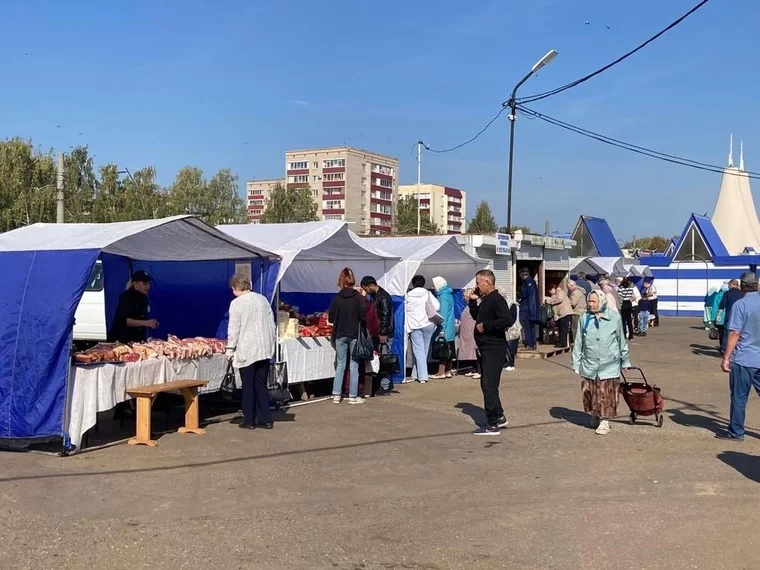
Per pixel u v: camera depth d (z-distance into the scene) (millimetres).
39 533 5531
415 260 14141
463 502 6430
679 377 15109
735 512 6195
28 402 7887
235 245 10234
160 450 8195
